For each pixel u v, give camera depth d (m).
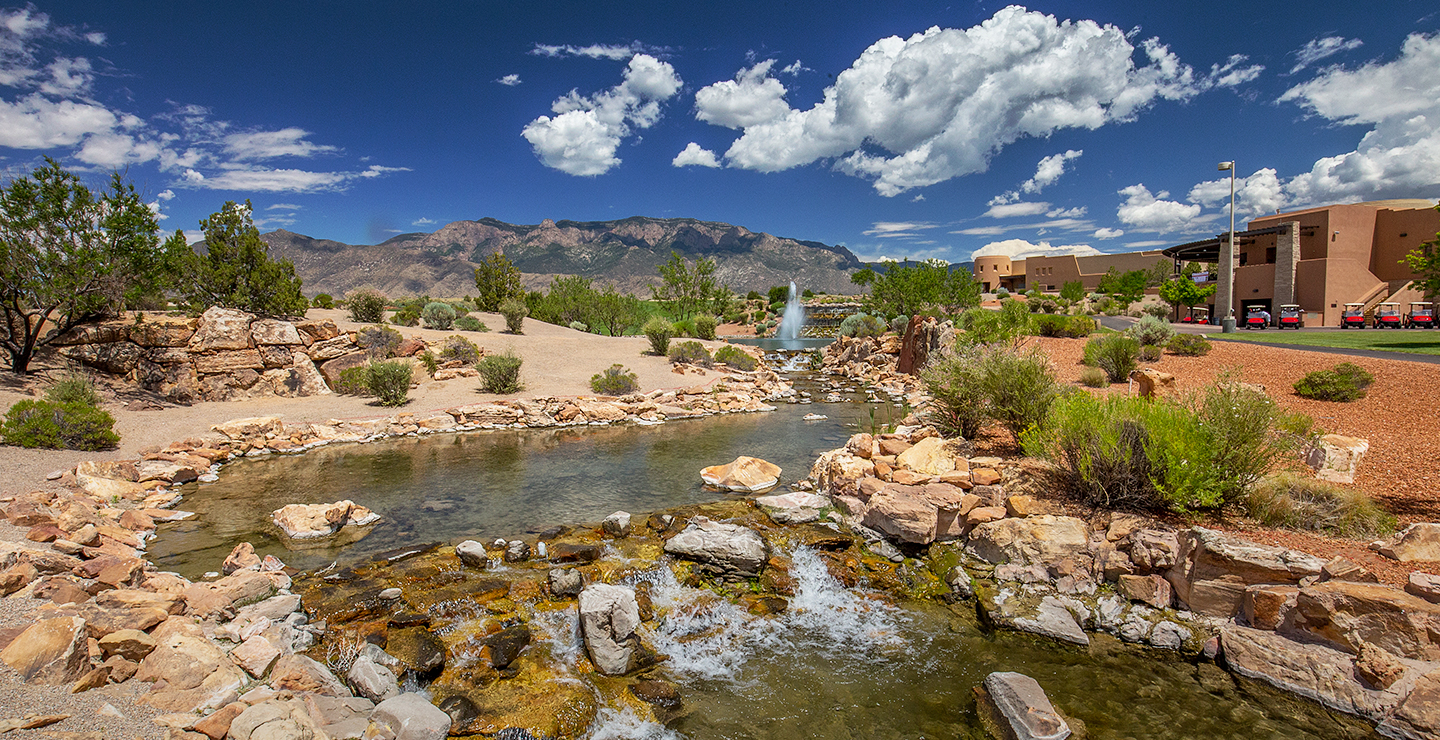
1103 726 4.64
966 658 5.73
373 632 5.72
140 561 6.36
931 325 25.38
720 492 10.59
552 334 33.03
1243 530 6.67
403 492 10.55
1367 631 4.95
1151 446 7.40
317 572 7.16
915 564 7.66
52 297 14.73
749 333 65.81
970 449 10.34
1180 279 53.06
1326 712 4.76
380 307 28.70
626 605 5.59
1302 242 45.28
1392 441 9.57
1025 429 10.46
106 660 4.34
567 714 4.79
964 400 11.16
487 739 4.50
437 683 5.14
